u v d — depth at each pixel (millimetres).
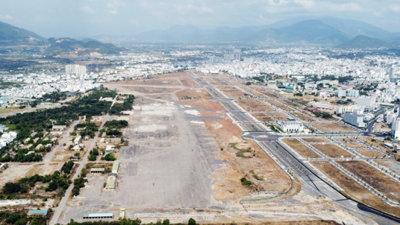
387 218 159625
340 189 188250
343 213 163000
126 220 147500
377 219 158625
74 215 154625
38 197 170500
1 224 145250
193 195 177500
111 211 159250
